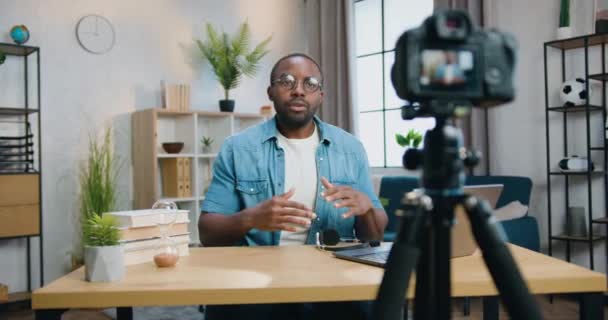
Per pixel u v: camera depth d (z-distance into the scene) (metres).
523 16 3.86
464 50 0.69
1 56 3.49
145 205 4.19
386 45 4.86
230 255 1.44
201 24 4.83
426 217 0.68
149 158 4.13
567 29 3.51
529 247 3.39
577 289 1.10
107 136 4.19
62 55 4.02
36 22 3.90
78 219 4.04
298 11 5.55
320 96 1.85
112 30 4.26
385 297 0.65
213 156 4.48
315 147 1.89
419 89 0.67
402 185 4.06
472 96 0.69
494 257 0.68
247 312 1.55
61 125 4.00
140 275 1.21
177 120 4.52
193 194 4.38
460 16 0.68
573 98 3.45
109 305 1.08
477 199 0.70
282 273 1.20
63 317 3.29
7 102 3.76
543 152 3.79
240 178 1.82
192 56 4.75
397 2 4.76
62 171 3.99
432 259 0.69
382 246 1.49
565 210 3.70
